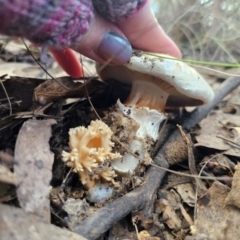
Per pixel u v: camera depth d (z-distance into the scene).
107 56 0.11
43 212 0.09
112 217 0.10
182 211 0.11
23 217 0.08
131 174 0.12
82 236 0.09
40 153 0.10
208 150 0.14
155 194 0.12
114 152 0.12
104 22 0.11
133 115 0.13
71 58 0.15
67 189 0.11
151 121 0.13
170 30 0.21
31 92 0.14
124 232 0.11
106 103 0.15
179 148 0.13
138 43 0.13
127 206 0.11
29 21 0.09
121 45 0.11
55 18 0.09
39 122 0.11
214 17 0.21
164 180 0.13
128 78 0.14
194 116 0.16
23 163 0.10
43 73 0.20
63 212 0.10
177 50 0.13
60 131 0.13
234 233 0.10
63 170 0.11
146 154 0.12
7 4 0.09
